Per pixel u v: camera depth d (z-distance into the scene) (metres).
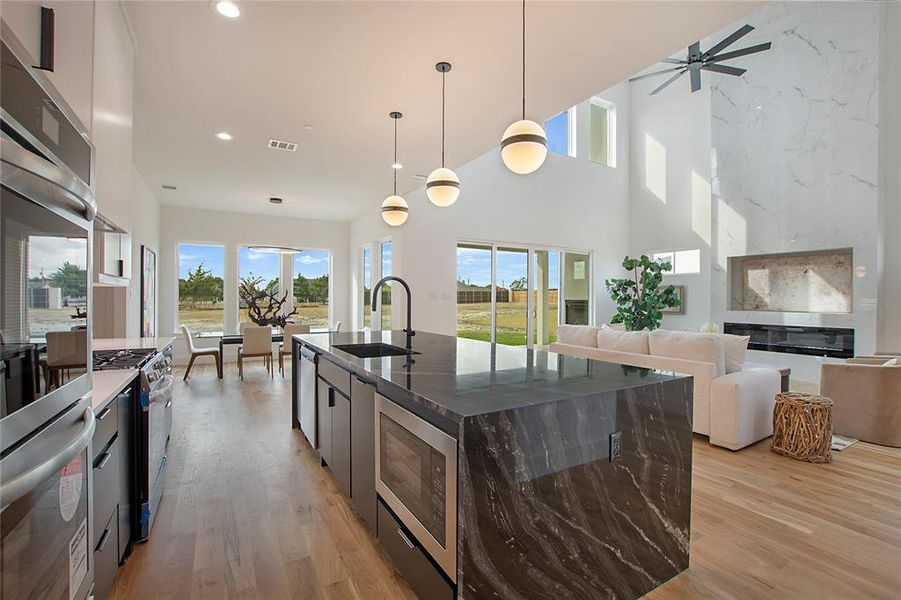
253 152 4.48
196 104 3.38
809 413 3.07
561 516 1.46
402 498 1.70
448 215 6.86
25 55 0.97
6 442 0.82
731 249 6.85
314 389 3.00
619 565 1.61
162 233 7.02
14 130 0.85
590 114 8.67
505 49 2.66
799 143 6.11
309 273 8.37
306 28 2.46
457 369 1.96
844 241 5.66
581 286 8.59
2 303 0.81
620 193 9.02
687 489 1.84
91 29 1.78
